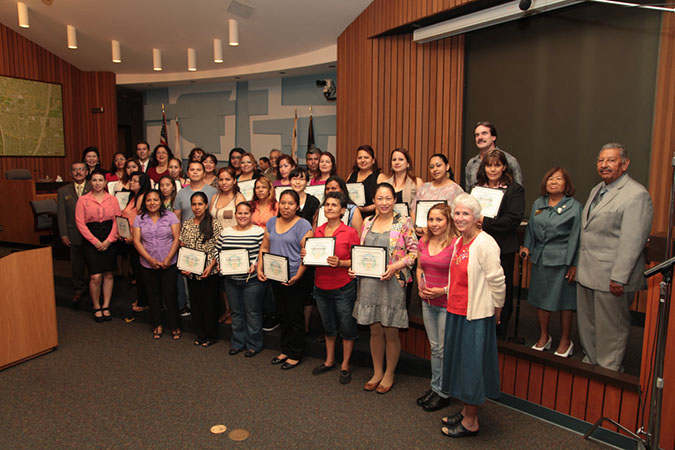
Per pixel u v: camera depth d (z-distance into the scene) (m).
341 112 6.77
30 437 2.67
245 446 2.58
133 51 8.40
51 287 3.90
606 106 4.26
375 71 5.94
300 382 3.39
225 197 4.38
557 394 2.91
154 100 11.06
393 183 4.12
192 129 10.60
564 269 3.11
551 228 3.13
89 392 3.21
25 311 3.70
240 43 7.57
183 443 2.61
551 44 4.65
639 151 4.05
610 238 2.80
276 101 9.44
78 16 7.00
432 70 5.57
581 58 4.42
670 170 3.78
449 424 2.75
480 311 2.49
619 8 4.11
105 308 4.73
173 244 4.16
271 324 4.21
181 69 9.41
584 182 4.48
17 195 7.30
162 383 3.35
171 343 4.15
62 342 4.14
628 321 2.80
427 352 3.58
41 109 9.36
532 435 2.75
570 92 4.53
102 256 4.59
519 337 3.52
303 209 4.03
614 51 4.17
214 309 4.04
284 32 7.00
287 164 4.80
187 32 7.30
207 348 4.04
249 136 9.88
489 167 3.26
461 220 2.48
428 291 2.79
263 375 3.50
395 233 3.09
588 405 2.78
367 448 2.58
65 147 9.84
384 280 3.07
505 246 3.19
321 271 3.32
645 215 2.70
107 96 10.12
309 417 2.89
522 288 4.87
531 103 4.87
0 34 8.64
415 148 5.73
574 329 3.75
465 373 2.54
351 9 6.05
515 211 3.11
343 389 3.29
